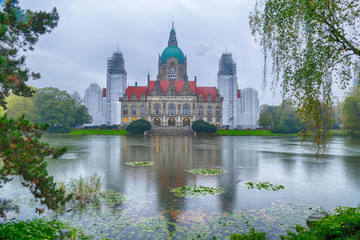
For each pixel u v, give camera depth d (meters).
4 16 7.86
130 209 11.22
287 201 12.39
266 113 111.00
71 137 69.25
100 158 26.84
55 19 10.53
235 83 134.12
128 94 123.94
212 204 11.95
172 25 150.62
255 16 9.34
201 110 121.75
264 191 14.11
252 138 70.06
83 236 8.42
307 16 7.75
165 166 22.09
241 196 13.19
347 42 7.46
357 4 7.29
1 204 11.65
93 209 11.17
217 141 56.28
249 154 31.00
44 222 7.98
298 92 8.27
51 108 85.94
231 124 132.75
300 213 10.78
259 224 9.69
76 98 118.38
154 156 28.72
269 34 8.84
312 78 7.92
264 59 8.98
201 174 18.66
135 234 8.80
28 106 90.62
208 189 14.39
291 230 9.16
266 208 11.40
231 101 133.38
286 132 92.00
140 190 14.27
